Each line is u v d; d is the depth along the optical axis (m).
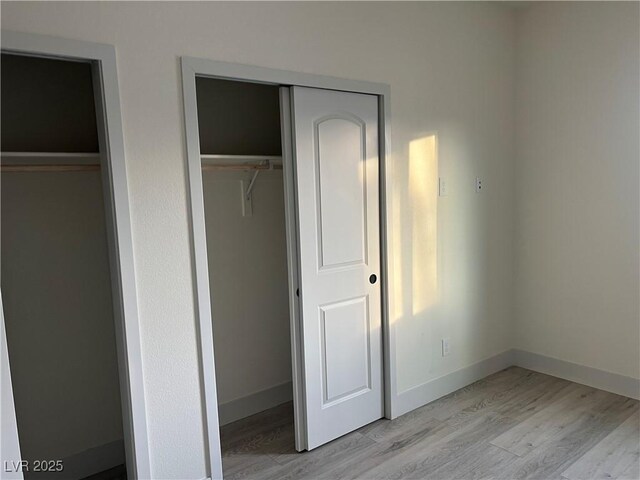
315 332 2.64
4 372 1.54
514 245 3.75
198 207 2.17
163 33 2.03
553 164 3.45
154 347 2.10
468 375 3.50
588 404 3.13
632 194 3.08
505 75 3.53
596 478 2.35
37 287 2.31
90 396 2.49
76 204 2.39
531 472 2.41
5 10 1.68
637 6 2.96
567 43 3.29
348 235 2.74
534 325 3.71
